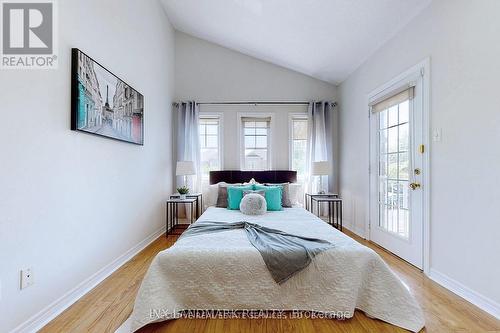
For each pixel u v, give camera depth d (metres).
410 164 2.65
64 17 1.89
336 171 4.64
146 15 3.39
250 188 3.60
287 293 1.78
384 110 3.17
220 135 4.58
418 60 2.51
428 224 2.37
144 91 3.33
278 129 4.62
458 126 2.04
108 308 1.87
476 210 1.88
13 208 1.49
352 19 2.90
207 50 4.61
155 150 3.74
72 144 1.97
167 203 3.84
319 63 4.09
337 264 1.77
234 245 1.90
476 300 1.87
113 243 2.57
